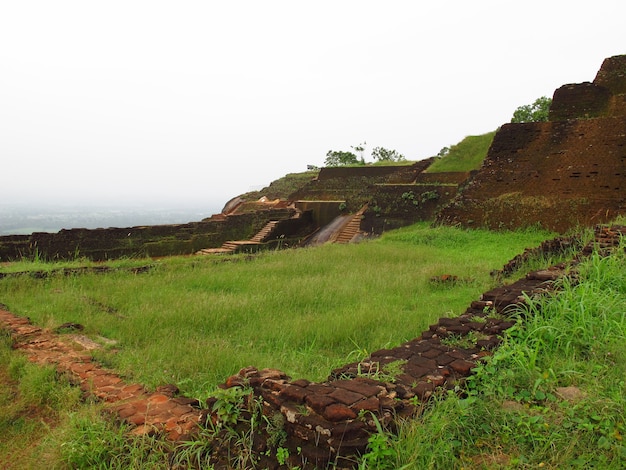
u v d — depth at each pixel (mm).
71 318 7230
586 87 19703
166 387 4273
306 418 2717
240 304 7875
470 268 11102
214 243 24000
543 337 4117
